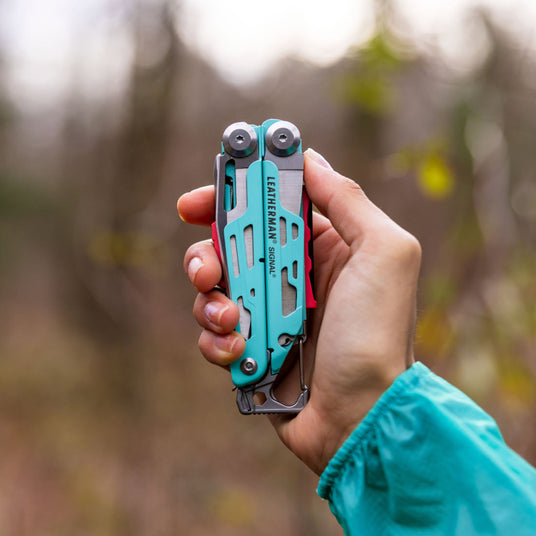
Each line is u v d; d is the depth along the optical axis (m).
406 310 0.44
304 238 0.47
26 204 1.79
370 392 0.44
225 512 0.99
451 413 0.40
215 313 0.46
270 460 1.13
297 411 0.46
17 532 1.00
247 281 0.47
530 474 0.40
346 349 0.44
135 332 1.06
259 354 0.46
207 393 1.25
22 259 2.06
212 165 1.02
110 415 1.12
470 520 0.39
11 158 1.79
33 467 1.16
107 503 1.01
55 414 1.31
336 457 0.42
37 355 1.62
